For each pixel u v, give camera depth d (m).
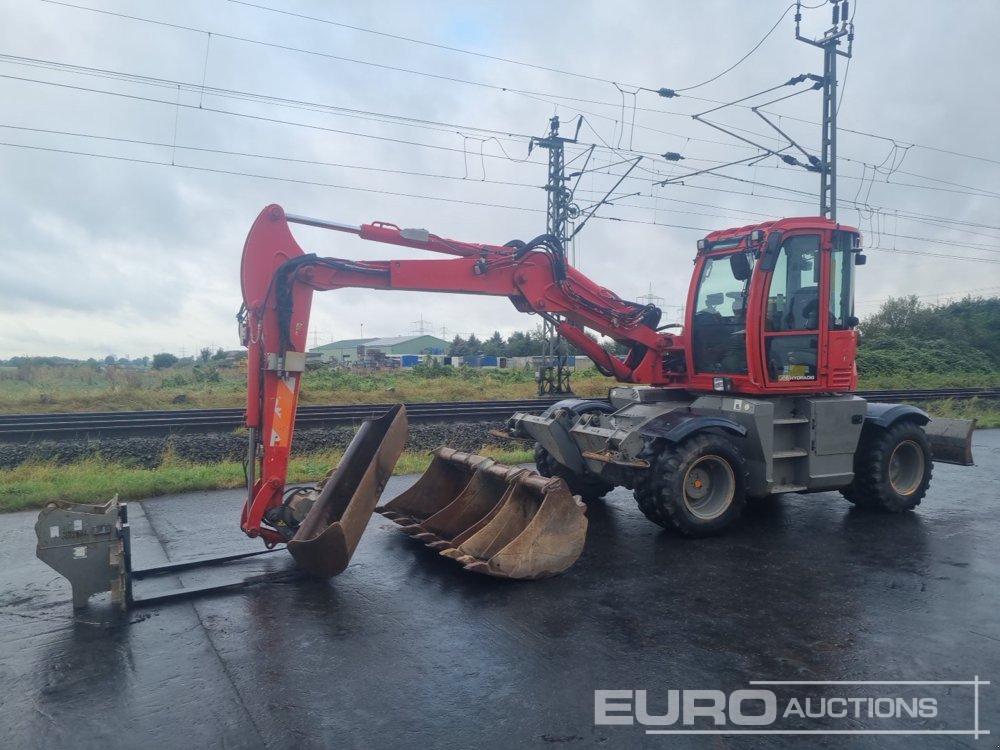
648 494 6.12
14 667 3.77
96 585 4.59
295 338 5.46
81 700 3.42
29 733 3.13
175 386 22.11
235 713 3.30
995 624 4.38
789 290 6.81
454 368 29.59
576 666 3.79
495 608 4.62
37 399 17.31
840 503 7.80
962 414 16.94
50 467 8.96
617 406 7.76
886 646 4.05
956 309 40.19
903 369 29.28
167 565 5.39
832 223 7.00
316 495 5.47
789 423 6.71
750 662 3.85
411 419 13.16
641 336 7.56
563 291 7.02
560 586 5.05
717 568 5.46
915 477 7.42
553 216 17.89
